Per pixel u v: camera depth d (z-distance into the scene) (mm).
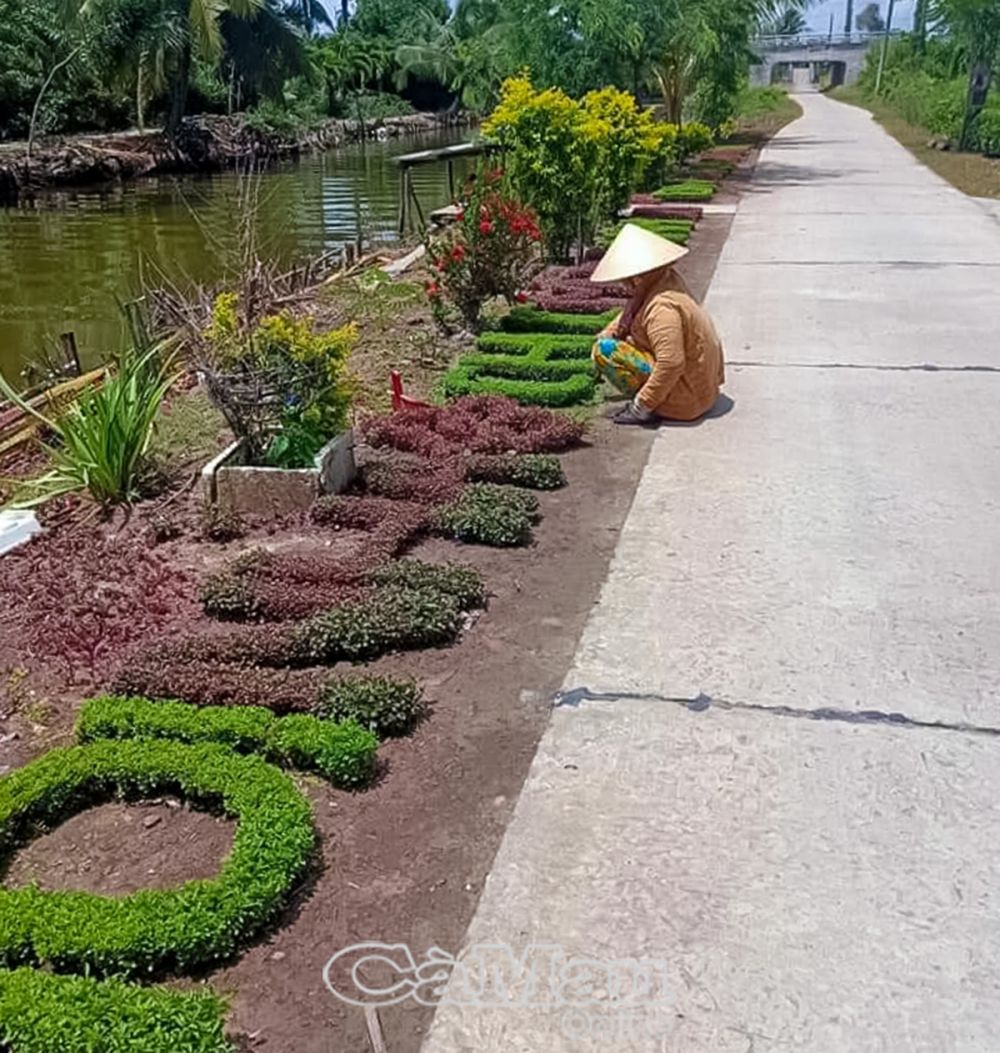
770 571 3773
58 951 2090
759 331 7219
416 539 4102
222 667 3109
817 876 2352
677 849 2441
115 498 4461
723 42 20391
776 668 3158
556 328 7176
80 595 3660
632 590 3666
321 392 4438
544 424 5184
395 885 2361
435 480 4508
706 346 5270
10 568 3908
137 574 3838
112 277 13781
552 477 4586
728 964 2131
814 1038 1965
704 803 2590
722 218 13016
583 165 9266
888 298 8156
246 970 2148
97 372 6113
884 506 4309
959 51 25953
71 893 2242
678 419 5395
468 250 7031
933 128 27016
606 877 2365
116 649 3332
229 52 28625
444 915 2275
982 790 2611
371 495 4504
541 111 9062
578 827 2521
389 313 7891
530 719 2945
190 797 2629
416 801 2631
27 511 4391
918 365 6297
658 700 3016
